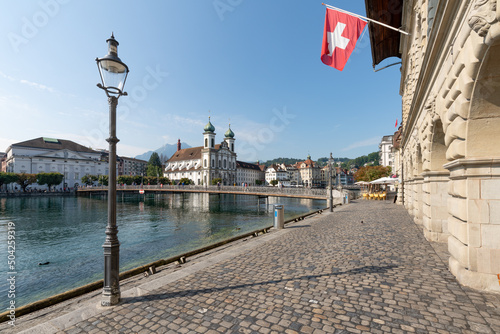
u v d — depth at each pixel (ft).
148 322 14.01
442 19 17.52
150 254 53.16
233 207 166.40
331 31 31.42
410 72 48.49
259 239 35.09
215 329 13.16
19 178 268.62
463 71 15.97
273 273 21.27
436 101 23.34
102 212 134.92
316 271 21.48
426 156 31.73
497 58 13.46
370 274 20.47
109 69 16.87
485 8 12.08
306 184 490.49
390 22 49.34
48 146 346.13
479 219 17.17
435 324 13.16
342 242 32.17
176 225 93.61
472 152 17.04
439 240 30.66
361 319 13.80
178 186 244.01
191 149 449.06
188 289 18.31
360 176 247.91
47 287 36.91
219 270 22.31
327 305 15.46
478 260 17.24
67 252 56.90
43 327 13.66
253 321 13.83
